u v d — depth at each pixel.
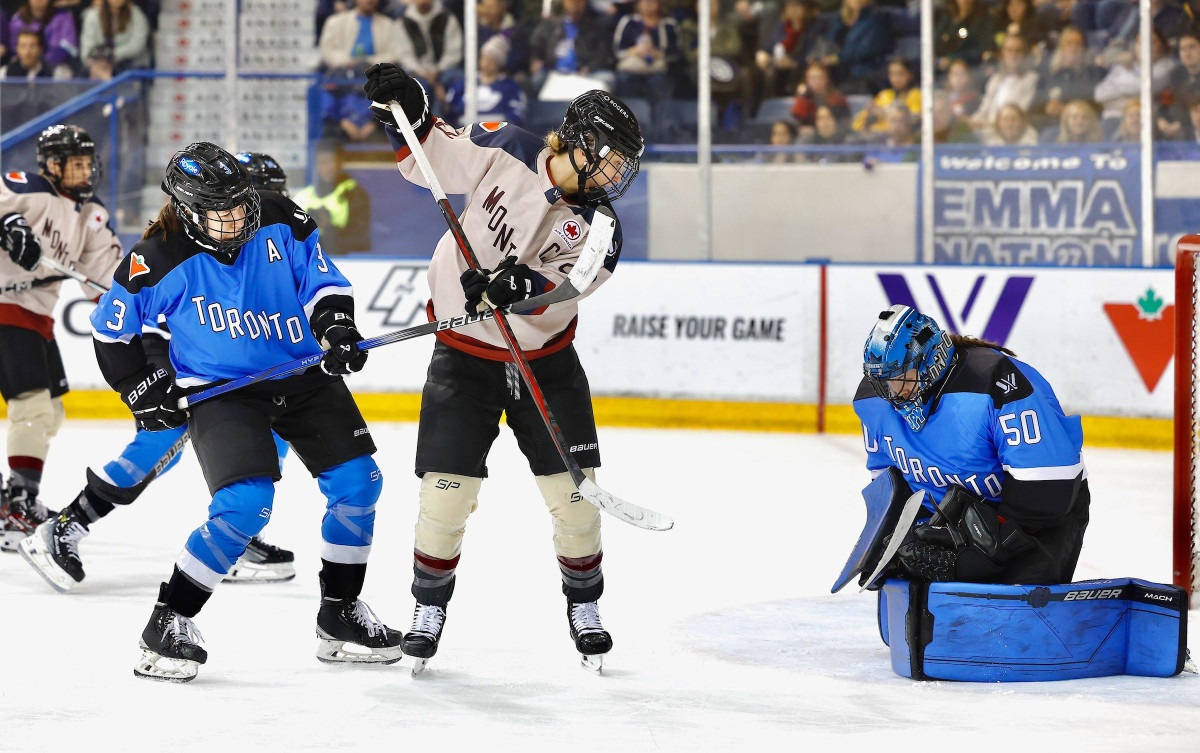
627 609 8.17
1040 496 6.48
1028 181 18.31
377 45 19.64
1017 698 6.24
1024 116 18.41
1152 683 6.50
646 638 7.46
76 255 10.30
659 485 12.98
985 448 6.60
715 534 10.66
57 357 10.30
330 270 6.71
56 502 11.60
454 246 6.54
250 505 6.43
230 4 19.34
